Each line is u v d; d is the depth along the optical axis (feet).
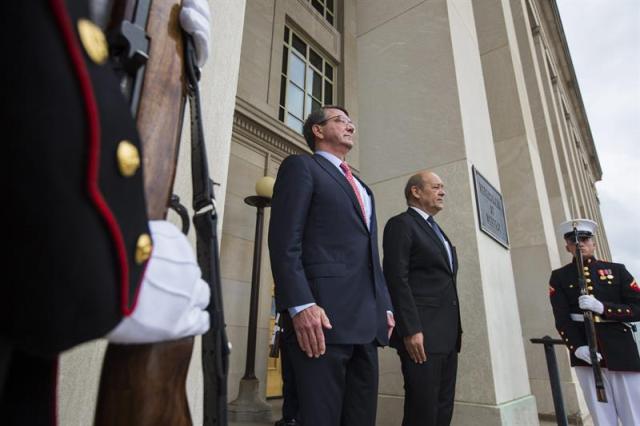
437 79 13.73
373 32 16.01
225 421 2.07
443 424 8.00
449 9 14.42
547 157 28.12
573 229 12.14
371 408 5.90
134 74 1.97
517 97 22.22
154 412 1.82
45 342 1.20
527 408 11.10
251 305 17.19
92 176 1.24
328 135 7.41
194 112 2.46
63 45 1.24
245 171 22.50
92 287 1.24
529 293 19.25
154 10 2.17
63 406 3.96
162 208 1.98
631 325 11.07
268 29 26.81
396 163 13.69
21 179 1.12
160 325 1.70
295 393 11.76
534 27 41.60
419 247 8.61
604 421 10.94
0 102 1.14
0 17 1.16
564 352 17.58
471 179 12.09
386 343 6.34
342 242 6.15
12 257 1.13
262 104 24.72
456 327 8.49
